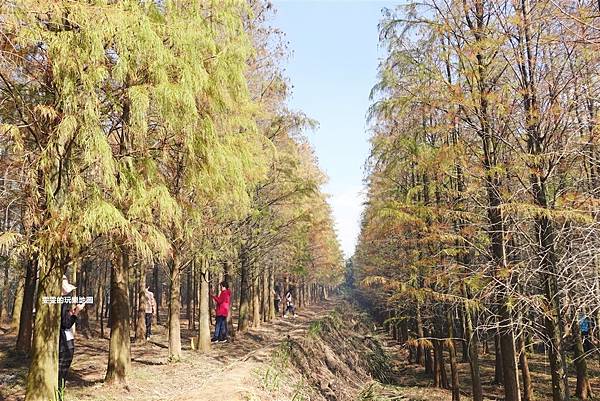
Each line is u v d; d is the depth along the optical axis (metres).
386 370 19.56
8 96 5.88
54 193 5.68
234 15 7.34
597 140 7.11
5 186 5.90
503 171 8.09
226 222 12.45
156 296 24.61
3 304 20.78
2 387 8.24
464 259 10.08
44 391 6.03
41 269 6.19
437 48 9.59
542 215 7.25
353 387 13.75
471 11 8.88
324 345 15.38
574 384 16.14
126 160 6.08
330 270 44.84
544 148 7.74
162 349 14.48
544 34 7.64
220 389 7.14
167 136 6.69
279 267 26.50
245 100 8.12
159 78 5.84
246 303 19.72
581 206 7.18
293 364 11.38
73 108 5.34
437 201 10.58
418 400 12.92
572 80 7.43
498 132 8.34
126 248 7.41
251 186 12.05
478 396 10.56
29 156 5.71
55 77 5.32
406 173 13.02
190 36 6.28
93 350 13.39
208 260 13.33
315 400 9.77
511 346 8.96
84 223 5.34
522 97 8.02
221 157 6.93
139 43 5.53
